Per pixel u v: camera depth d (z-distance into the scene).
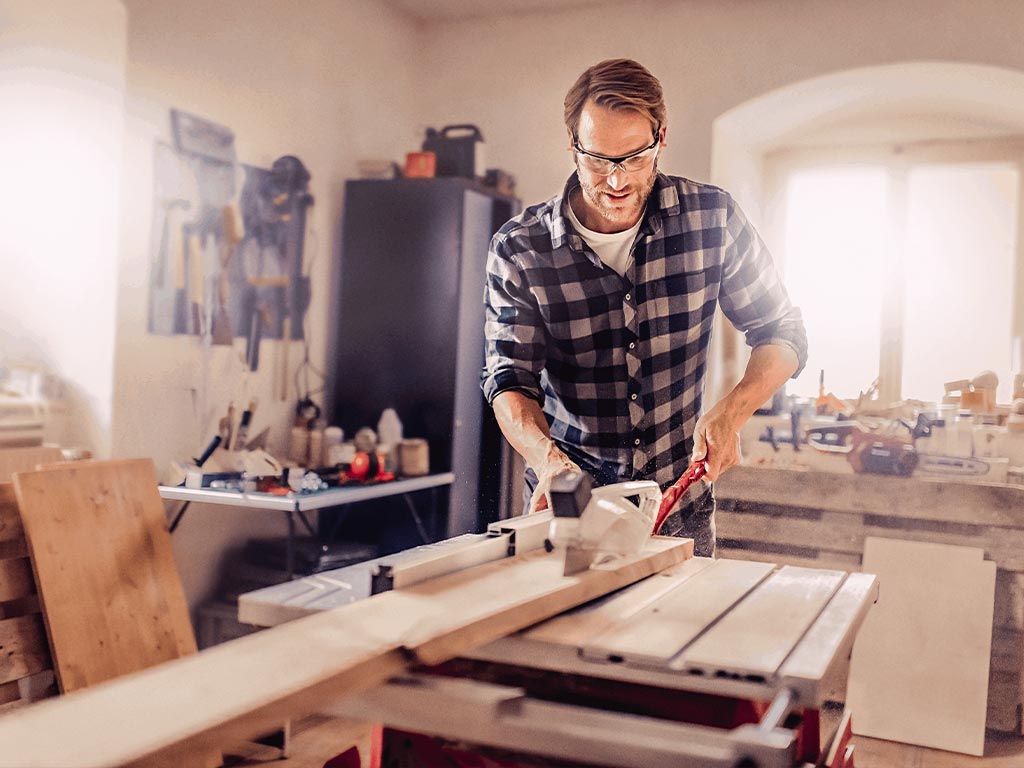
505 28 5.03
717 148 4.63
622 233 2.05
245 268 4.13
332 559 3.89
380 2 4.93
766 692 1.11
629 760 0.98
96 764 0.75
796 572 1.75
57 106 3.58
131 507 2.72
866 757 3.46
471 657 1.36
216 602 4.01
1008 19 4.12
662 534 2.19
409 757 1.37
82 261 3.55
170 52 3.70
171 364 3.78
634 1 4.73
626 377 2.17
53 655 2.34
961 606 3.62
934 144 4.75
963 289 4.72
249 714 0.87
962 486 3.65
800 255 5.02
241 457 3.87
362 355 4.59
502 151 5.05
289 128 4.37
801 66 4.43
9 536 2.34
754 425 4.18
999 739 3.62
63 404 3.55
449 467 4.44
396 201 4.54
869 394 4.36
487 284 2.21
